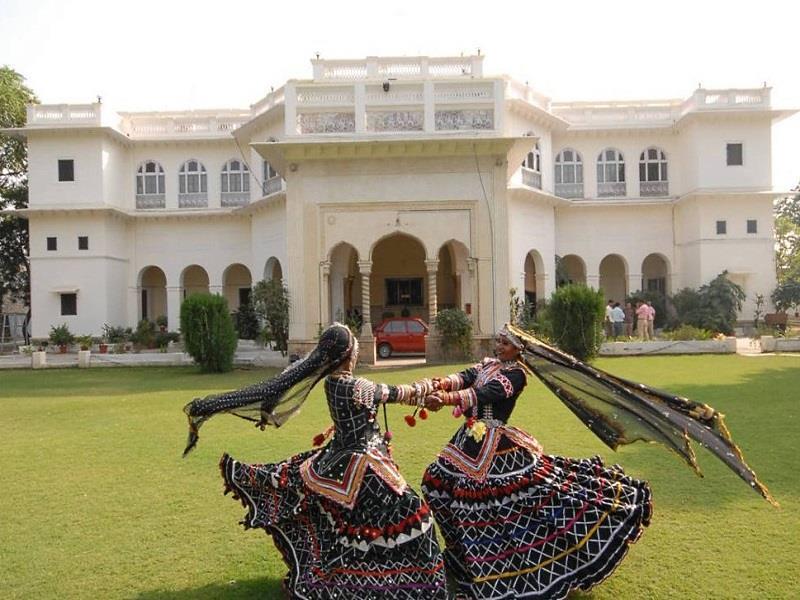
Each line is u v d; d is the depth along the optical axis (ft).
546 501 12.69
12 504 20.12
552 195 91.66
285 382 12.44
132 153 102.89
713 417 13.08
